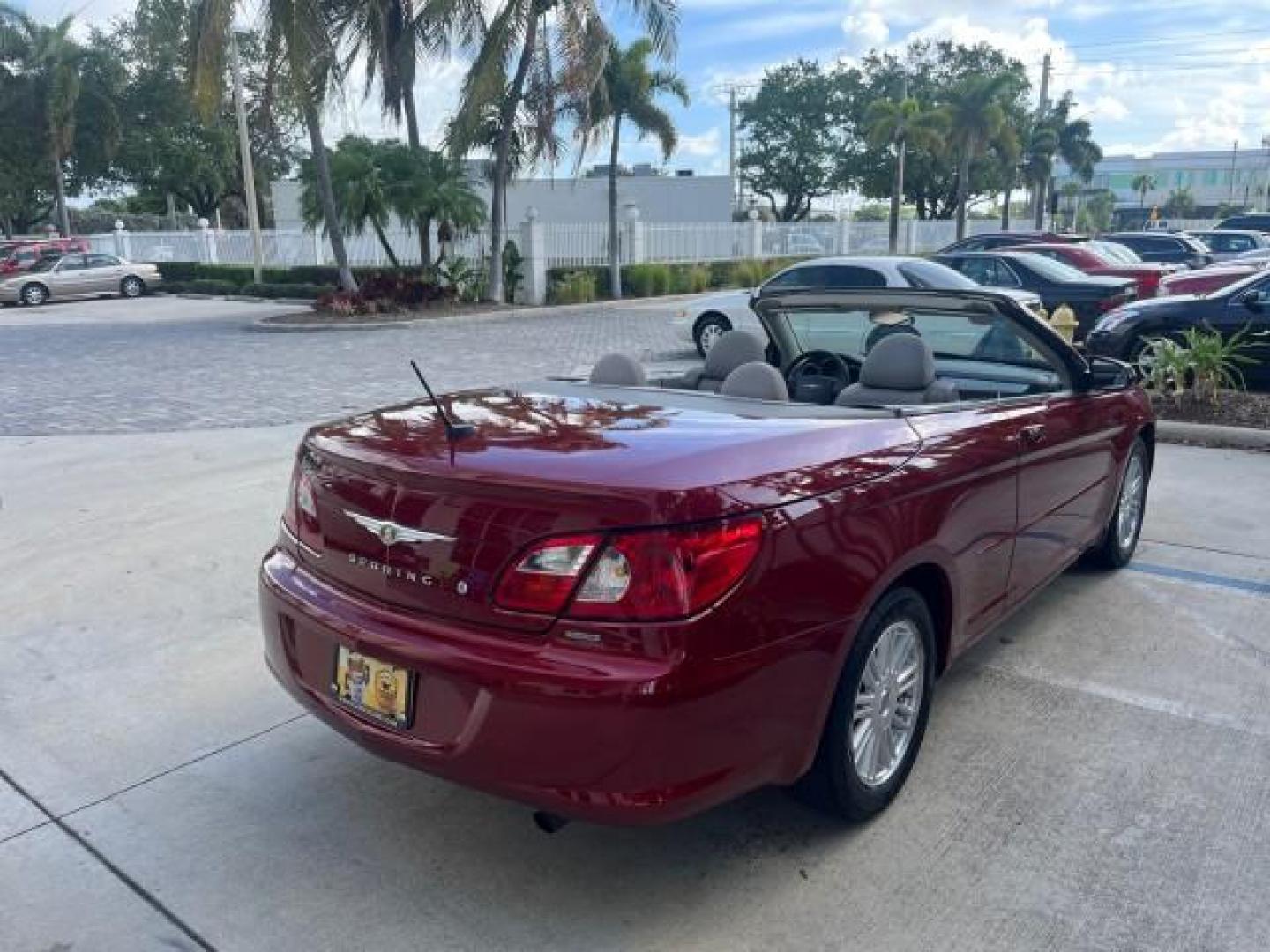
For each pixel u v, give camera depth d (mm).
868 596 2914
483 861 3084
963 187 43219
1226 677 4246
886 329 4773
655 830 3219
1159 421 8906
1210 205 116000
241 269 31828
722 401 3521
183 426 9875
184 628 4844
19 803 3402
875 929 2748
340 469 2998
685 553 2471
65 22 38594
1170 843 3102
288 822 3289
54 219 56531
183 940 2754
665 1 20953
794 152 57750
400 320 20562
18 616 4992
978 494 3520
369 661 2801
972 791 3400
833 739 2949
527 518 2562
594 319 22125
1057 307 14055
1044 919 2773
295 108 21094
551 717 2461
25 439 9336
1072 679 4234
